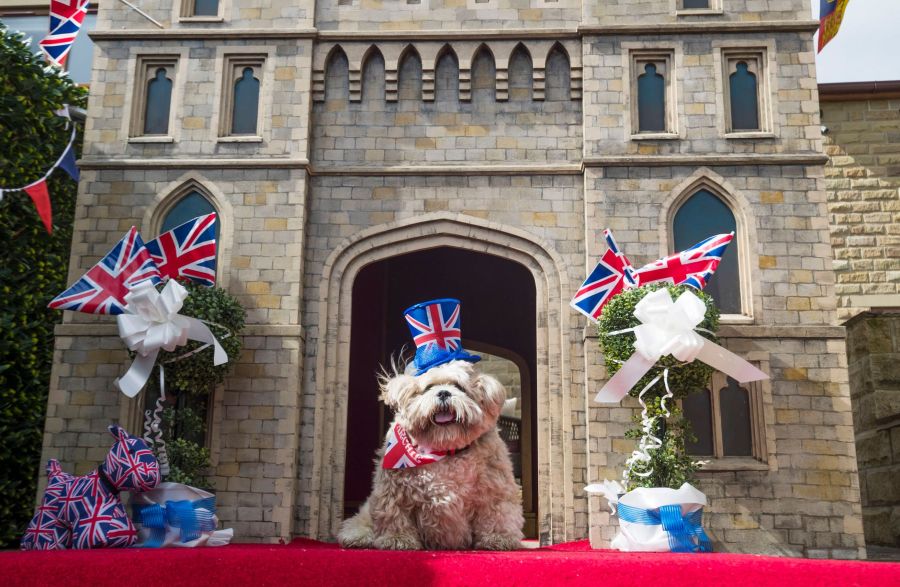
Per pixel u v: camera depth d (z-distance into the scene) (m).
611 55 12.80
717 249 10.95
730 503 11.37
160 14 13.31
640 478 10.32
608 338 10.73
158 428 10.77
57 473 8.52
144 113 13.15
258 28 13.11
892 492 13.88
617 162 12.38
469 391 7.36
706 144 12.45
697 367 10.44
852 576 5.74
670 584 5.85
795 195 12.25
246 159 12.68
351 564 6.13
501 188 12.80
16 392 12.09
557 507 11.80
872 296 15.95
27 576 6.17
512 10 13.19
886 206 16.28
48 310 13.18
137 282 10.73
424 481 7.30
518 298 19.39
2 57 13.15
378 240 12.79
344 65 13.32
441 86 13.17
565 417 11.95
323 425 12.21
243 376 12.01
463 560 6.12
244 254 12.45
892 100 16.70
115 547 8.17
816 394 11.62
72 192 14.31
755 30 12.69
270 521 11.59
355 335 16.42
